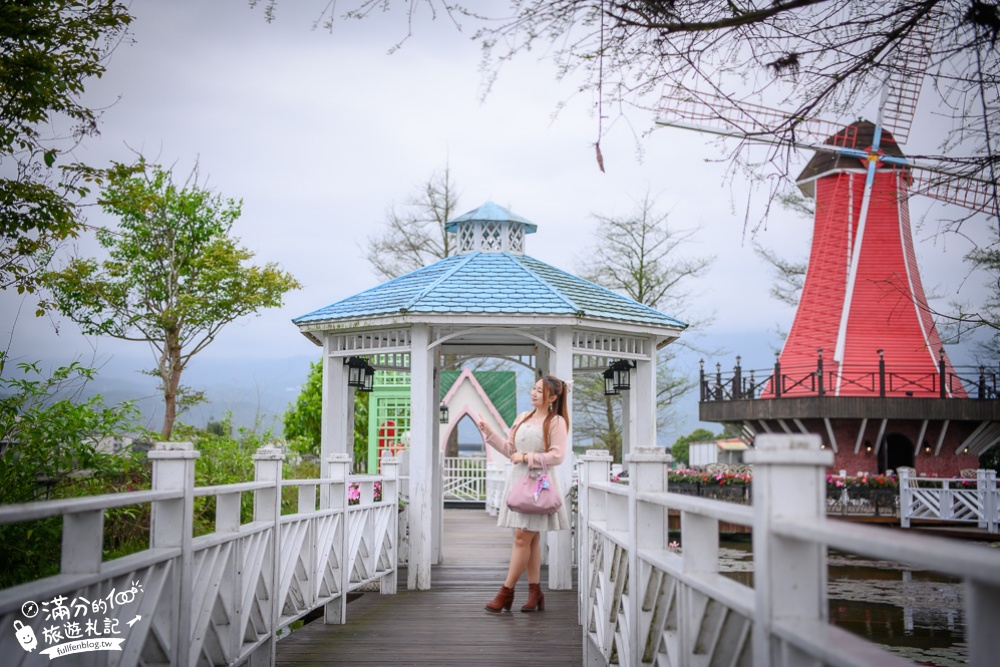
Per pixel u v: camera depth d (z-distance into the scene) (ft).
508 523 25.99
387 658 20.25
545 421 25.95
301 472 49.37
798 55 15.46
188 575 12.89
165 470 12.92
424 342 32.09
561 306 32.07
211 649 14.87
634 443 35.96
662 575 12.61
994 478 54.03
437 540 37.83
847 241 79.15
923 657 23.47
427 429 31.83
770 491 7.65
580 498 23.66
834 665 6.44
